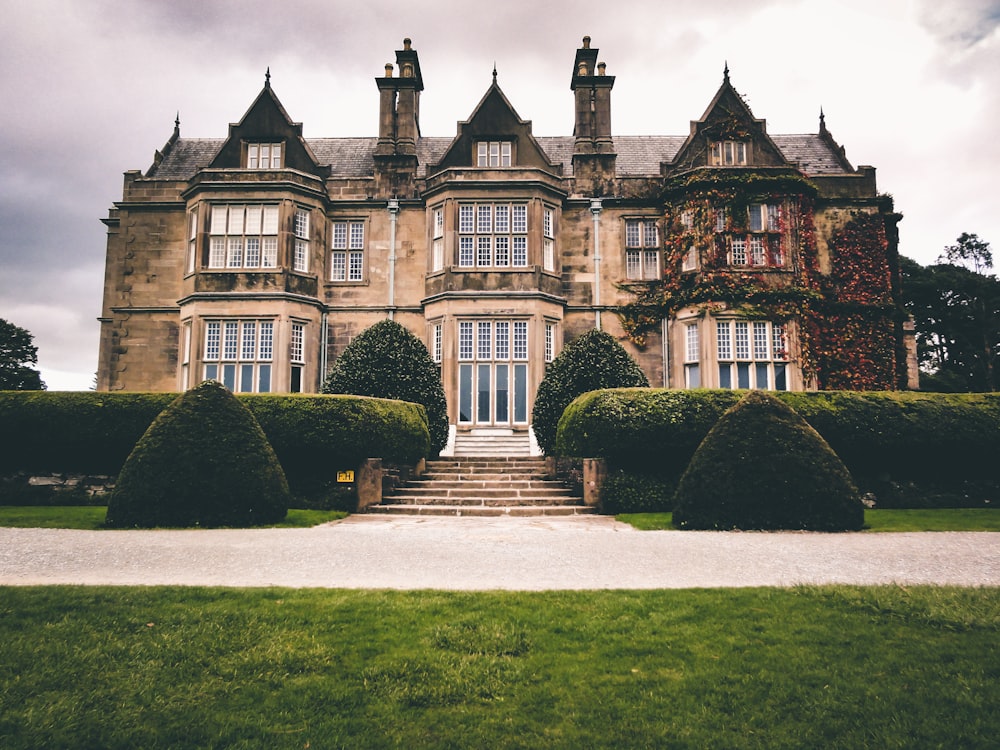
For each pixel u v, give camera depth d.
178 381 19.14
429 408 15.51
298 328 19.02
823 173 21.12
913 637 4.88
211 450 10.37
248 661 4.49
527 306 18.59
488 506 12.46
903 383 19.62
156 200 20.09
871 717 3.77
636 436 12.09
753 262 18.52
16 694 3.98
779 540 8.88
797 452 10.17
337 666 4.46
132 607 5.39
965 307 35.88
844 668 4.38
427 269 19.59
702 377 17.97
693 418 12.16
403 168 20.38
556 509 12.07
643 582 6.53
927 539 9.02
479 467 14.73
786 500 9.95
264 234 19.00
